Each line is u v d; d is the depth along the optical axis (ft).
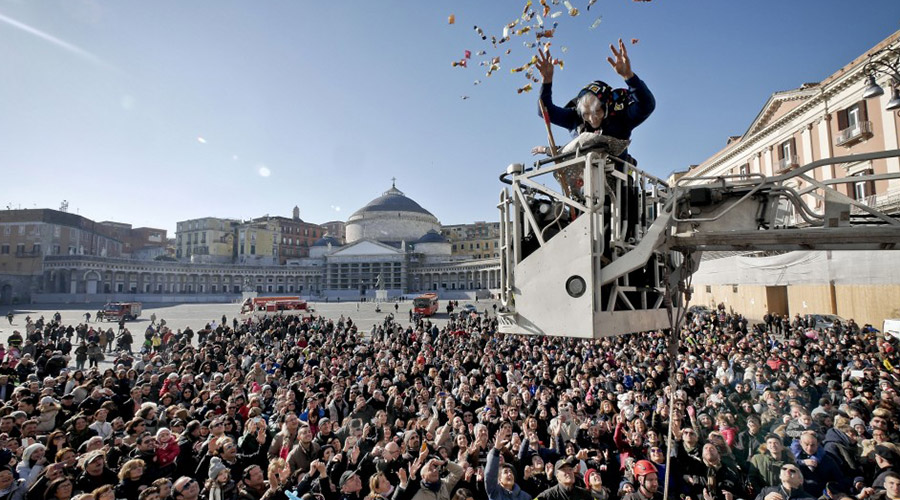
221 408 29.12
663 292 13.30
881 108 80.33
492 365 40.98
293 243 400.67
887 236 10.65
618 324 11.10
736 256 100.83
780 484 18.39
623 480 21.06
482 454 21.66
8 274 222.69
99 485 18.70
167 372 38.58
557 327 10.66
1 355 46.68
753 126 119.55
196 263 300.61
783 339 60.90
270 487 19.01
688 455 21.44
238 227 359.25
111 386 32.30
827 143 93.30
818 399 29.81
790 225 14.16
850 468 19.62
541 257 11.18
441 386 34.99
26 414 24.38
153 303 240.94
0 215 240.32
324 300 293.23
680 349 47.52
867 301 72.02
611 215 11.53
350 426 25.07
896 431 21.39
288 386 35.04
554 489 18.24
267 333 78.74
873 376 31.17
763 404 27.55
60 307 206.39
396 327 94.02
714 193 12.46
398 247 375.86
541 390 30.99
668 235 11.94
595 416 29.32
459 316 124.98
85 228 270.67
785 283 85.46
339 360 43.42
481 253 398.62
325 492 19.85
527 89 13.25
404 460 21.29
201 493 19.53
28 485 18.30
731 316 85.30
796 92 101.04
